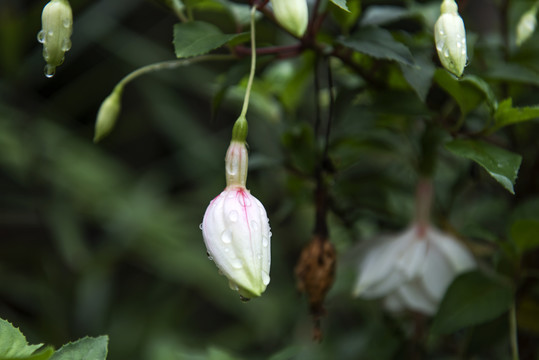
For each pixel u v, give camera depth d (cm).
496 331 61
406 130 64
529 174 63
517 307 61
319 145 64
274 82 69
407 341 65
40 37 55
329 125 60
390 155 65
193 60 60
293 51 59
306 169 63
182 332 114
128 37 137
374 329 67
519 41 61
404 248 61
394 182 66
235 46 59
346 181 66
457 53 54
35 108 123
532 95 62
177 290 122
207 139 139
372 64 61
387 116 62
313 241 60
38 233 118
